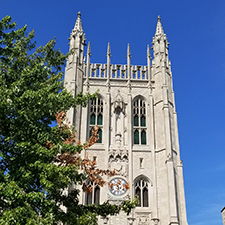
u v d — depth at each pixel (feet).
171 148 203.10
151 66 237.45
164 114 213.25
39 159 86.79
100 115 220.02
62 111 104.37
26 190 85.81
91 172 100.68
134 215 187.93
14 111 87.40
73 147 96.48
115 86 228.02
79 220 93.66
